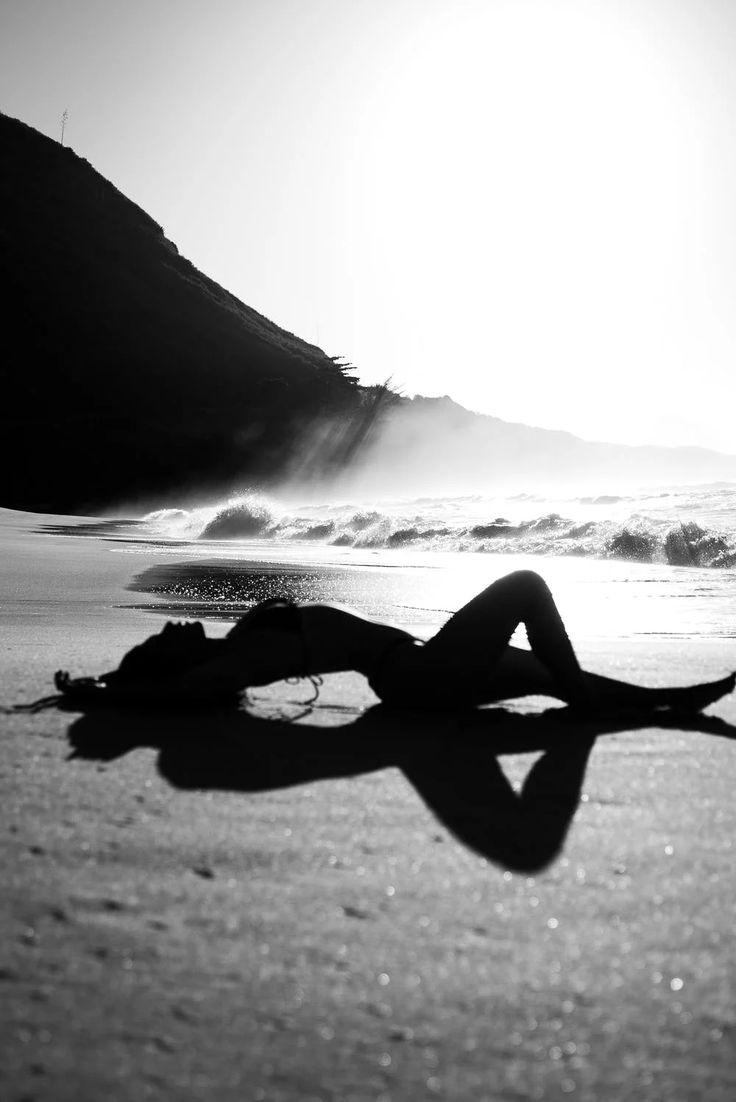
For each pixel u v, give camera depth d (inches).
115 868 59.4
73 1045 39.1
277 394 3516.2
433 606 264.2
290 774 83.8
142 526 1027.9
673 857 63.3
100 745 93.1
